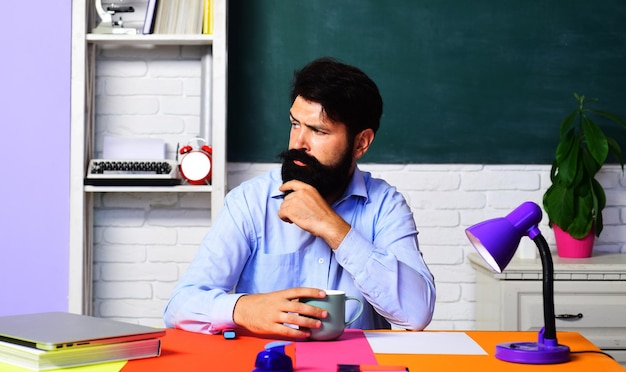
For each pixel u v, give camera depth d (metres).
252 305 1.59
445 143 3.53
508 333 1.65
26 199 3.30
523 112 3.54
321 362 1.35
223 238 1.95
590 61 3.54
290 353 1.43
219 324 1.62
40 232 3.30
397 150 3.53
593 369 1.33
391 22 3.53
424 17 3.53
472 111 3.54
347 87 1.88
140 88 3.54
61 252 3.30
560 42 3.54
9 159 3.30
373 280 1.76
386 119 3.53
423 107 3.53
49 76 3.30
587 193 3.24
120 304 3.54
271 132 3.51
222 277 1.92
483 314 3.32
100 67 3.53
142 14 3.51
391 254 1.79
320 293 1.55
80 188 3.29
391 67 3.53
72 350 1.28
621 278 3.08
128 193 3.54
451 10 3.53
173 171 3.32
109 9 3.41
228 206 2.01
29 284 3.29
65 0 3.30
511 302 3.05
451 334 1.64
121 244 3.54
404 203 2.08
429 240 3.54
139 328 1.41
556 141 3.54
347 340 1.56
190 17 3.38
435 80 3.53
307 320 1.53
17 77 3.30
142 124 3.54
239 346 1.50
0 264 3.29
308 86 1.89
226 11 3.32
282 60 3.51
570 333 1.67
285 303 1.55
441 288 3.54
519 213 1.46
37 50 3.30
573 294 3.09
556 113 3.54
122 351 1.34
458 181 3.54
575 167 3.20
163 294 3.54
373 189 2.09
